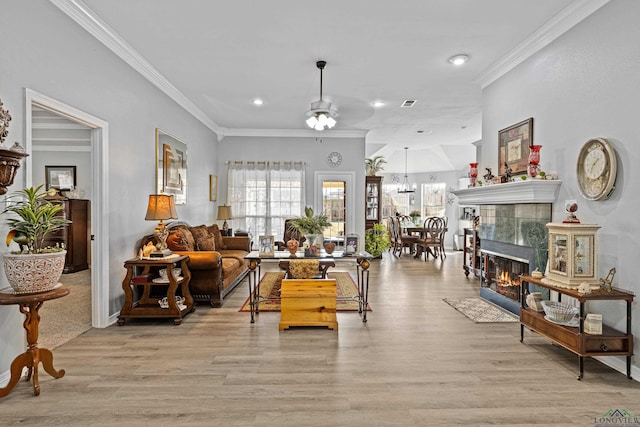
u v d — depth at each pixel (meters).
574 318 2.79
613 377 2.54
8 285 2.42
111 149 3.60
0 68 2.32
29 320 2.27
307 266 3.71
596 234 2.86
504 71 4.20
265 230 7.70
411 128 7.59
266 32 3.45
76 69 3.05
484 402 2.20
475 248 6.03
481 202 4.34
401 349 3.04
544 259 3.48
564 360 2.84
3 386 2.34
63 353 2.91
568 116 3.19
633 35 2.53
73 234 6.59
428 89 5.09
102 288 3.51
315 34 3.49
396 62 4.16
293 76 4.59
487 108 4.64
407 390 2.34
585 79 2.98
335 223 7.88
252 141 7.77
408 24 3.29
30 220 2.25
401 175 11.91
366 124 7.25
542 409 2.13
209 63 4.19
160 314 3.64
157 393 2.29
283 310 3.54
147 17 3.16
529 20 3.23
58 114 2.94
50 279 2.26
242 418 2.02
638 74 2.49
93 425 1.96
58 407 2.13
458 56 3.99
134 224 4.09
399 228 8.98
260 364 2.72
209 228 5.97
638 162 2.50
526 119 3.80
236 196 7.69
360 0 2.91
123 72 3.81
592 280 2.75
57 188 6.96
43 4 2.68
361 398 2.24
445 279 6.05
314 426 1.96
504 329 3.56
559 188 3.30
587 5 2.90
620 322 2.67
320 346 3.09
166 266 3.73
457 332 3.46
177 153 5.33
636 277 2.52
